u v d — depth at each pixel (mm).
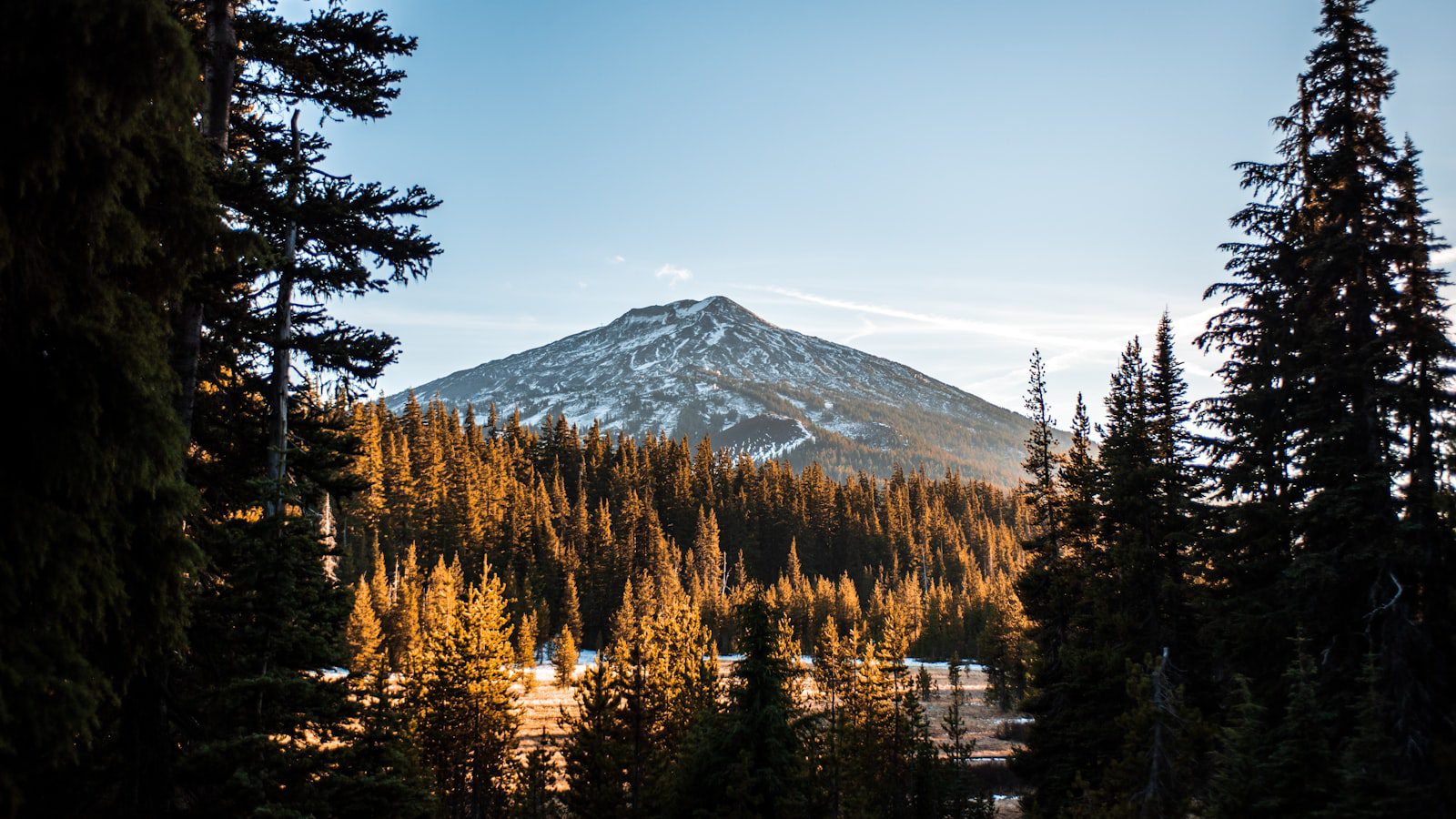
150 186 6375
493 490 103125
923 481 174250
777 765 18938
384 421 106875
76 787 8656
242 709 10383
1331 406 15773
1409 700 13523
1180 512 20891
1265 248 18234
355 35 12117
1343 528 15250
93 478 5977
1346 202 15922
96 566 6164
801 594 102812
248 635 10289
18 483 5828
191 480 11586
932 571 136500
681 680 29984
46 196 5699
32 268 5730
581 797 25906
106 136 5730
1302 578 15047
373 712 11984
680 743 26922
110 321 6176
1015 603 68625
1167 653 16719
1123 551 20562
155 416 6391
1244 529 17203
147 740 9438
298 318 13023
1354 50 16219
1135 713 15047
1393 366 14438
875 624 102875
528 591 83000
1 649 5594
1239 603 17141
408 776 22453
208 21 11211
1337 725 14297
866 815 26344
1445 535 14062
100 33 5484
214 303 10648
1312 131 16688
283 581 10633
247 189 10195
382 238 11922
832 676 49469
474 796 30297
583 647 92062
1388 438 14758
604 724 26875
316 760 10648
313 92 12602
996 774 40562
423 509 89125
